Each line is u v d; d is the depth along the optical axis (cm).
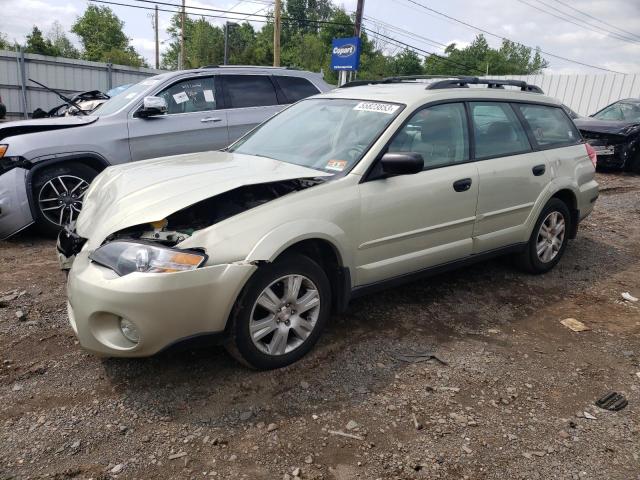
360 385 324
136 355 291
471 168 429
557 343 393
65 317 396
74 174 593
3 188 550
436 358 359
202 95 704
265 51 5100
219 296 294
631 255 615
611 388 337
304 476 250
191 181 343
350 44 1881
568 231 545
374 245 369
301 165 387
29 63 2000
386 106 407
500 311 443
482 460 265
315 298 342
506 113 481
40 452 258
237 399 304
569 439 285
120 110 642
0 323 381
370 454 266
